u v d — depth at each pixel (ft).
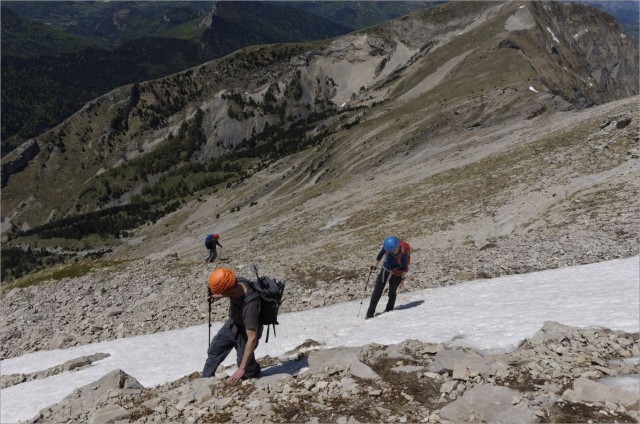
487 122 570.46
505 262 76.95
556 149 196.24
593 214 111.34
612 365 26.37
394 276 53.72
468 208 171.32
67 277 145.38
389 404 24.53
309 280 89.10
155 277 116.78
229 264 116.98
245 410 25.16
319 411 24.41
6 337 100.32
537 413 21.63
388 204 230.07
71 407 33.30
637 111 184.03
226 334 32.04
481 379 25.84
